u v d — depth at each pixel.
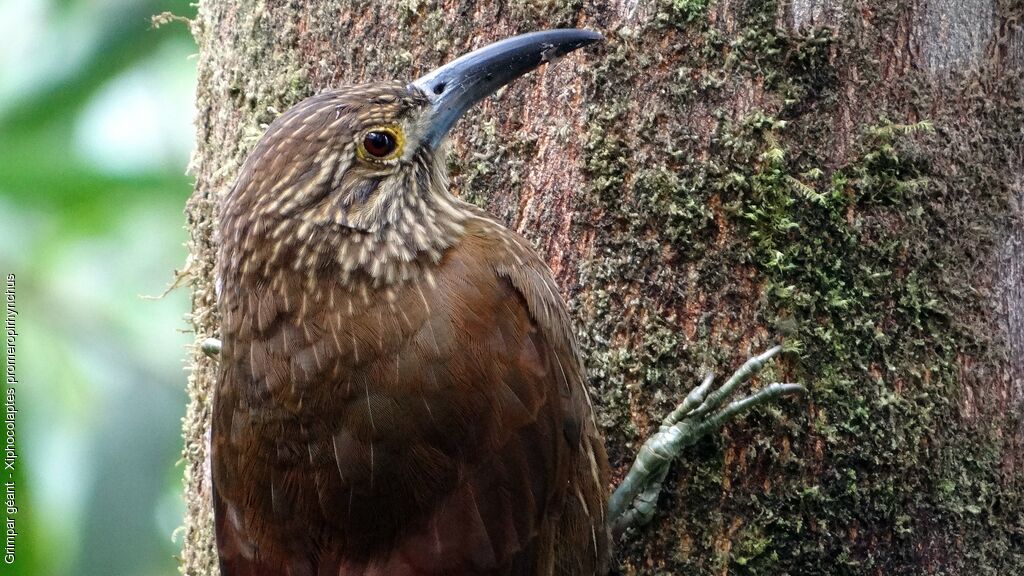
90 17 5.64
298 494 3.34
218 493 3.55
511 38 3.52
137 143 5.83
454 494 3.31
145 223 5.95
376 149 3.41
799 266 3.43
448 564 3.29
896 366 3.46
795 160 3.44
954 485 3.48
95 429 5.73
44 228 5.93
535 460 3.38
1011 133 3.63
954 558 3.48
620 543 3.51
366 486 3.27
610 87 3.52
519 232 3.61
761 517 3.42
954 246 3.53
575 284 3.55
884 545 3.42
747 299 3.45
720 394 3.40
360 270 3.36
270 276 3.37
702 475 3.46
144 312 5.97
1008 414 3.58
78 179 5.68
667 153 3.47
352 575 3.32
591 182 3.53
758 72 3.45
